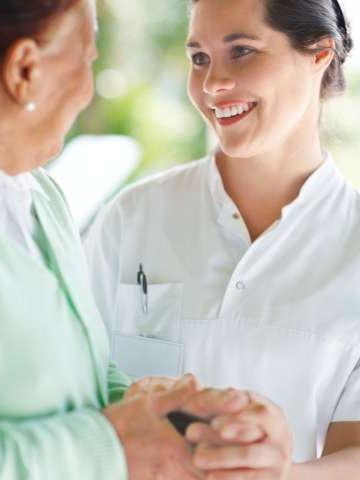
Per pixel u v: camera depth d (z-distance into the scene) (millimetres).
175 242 1786
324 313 1672
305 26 1595
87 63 1192
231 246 1754
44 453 1062
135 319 1792
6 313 1108
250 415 1170
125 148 4512
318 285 1687
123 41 5820
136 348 1767
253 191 1745
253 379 1691
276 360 1676
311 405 1677
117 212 1854
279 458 1192
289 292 1689
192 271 1756
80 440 1102
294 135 1705
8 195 1255
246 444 1162
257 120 1624
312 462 1530
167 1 5812
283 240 1715
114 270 1849
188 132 5809
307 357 1665
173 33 5824
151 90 5867
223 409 1165
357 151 4172
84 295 1286
